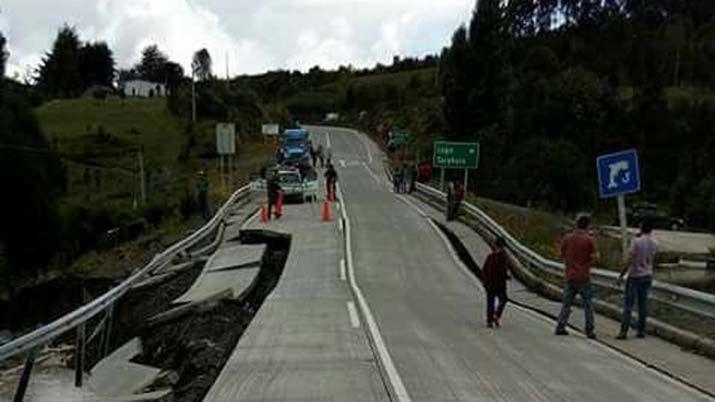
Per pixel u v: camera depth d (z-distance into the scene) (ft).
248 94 395.14
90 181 242.58
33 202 181.57
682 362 45.55
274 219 132.16
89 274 108.27
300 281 82.43
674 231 235.20
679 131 302.66
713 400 36.76
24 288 112.06
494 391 37.52
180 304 69.41
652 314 58.34
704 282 90.58
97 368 55.31
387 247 106.42
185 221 140.56
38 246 179.73
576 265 54.44
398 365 43.09
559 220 126.00
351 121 483.92
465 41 260.21
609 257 80.84
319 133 410.31
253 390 37.73
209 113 341.82
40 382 50.08
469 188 220.02
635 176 67.51
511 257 94.99
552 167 211.61
